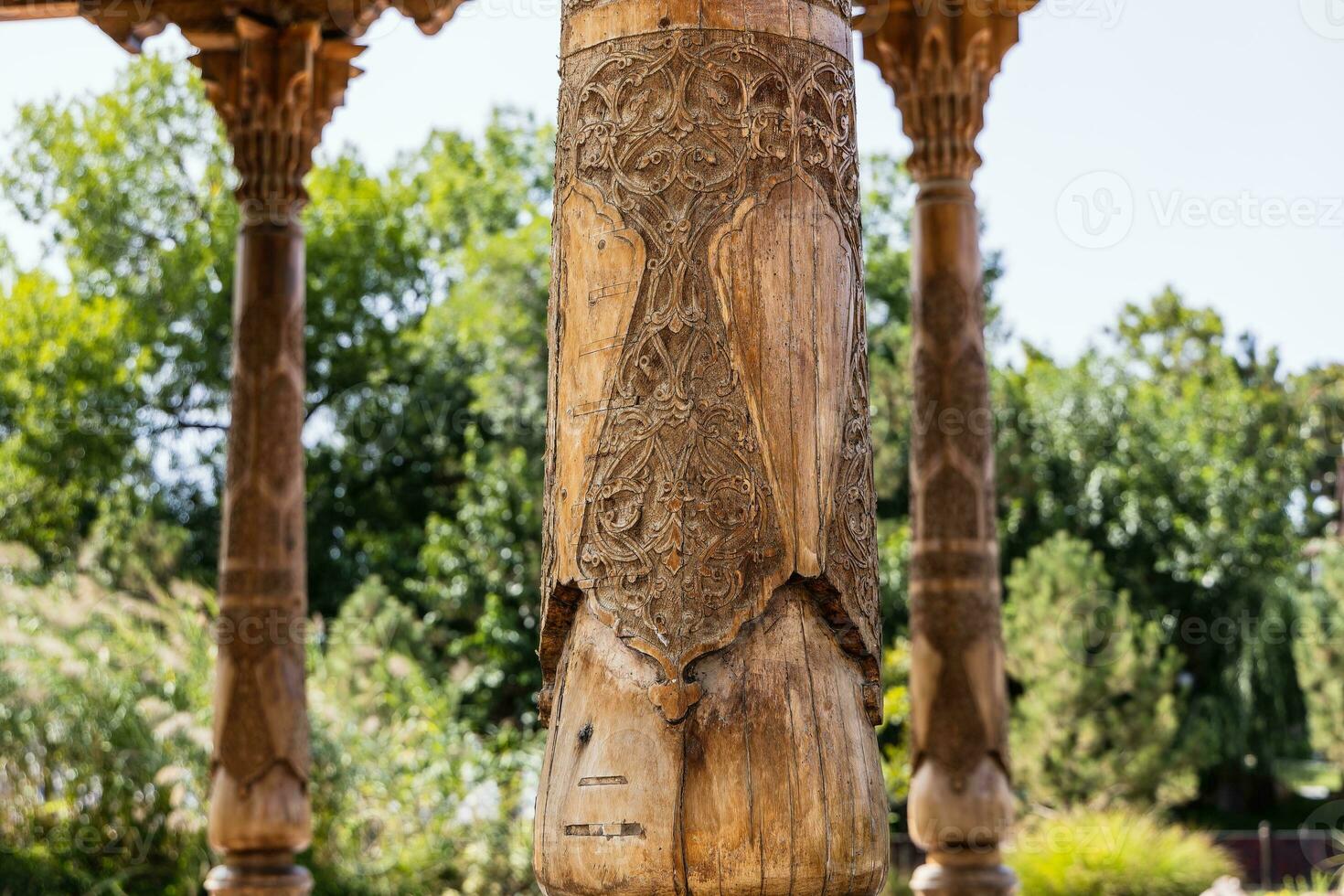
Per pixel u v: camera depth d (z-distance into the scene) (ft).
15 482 63.31
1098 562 52.06
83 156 70.38
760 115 6.16
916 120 20.29
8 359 66.59
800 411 6.09
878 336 55.42
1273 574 63.26
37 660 35.42
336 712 37.78
